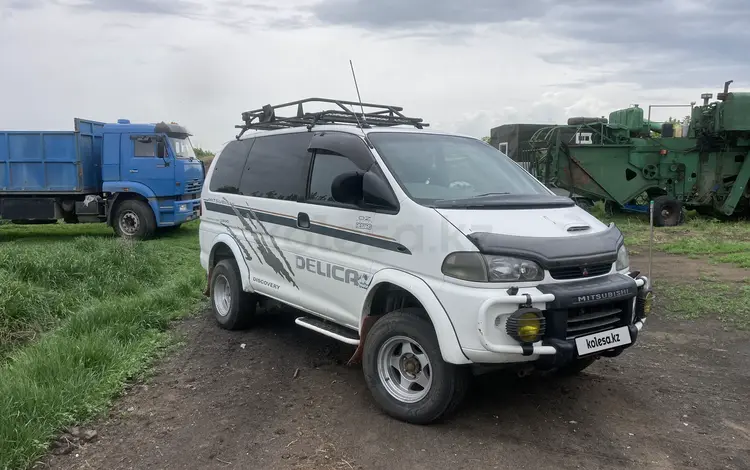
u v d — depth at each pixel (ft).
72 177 47.91
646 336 20.40
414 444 12.48
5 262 24.71
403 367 13.76
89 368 16.06
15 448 11.80
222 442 12.73
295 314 23.15
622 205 57.16
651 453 12.23
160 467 11.75
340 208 15.37
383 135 15.64
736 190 54.60
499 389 15.53
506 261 11.85
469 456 12.00
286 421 13.71
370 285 14.20
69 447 12.51
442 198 13.97
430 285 12.67
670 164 55.47
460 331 12.03
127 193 48.29
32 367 15.42
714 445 12.61
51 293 23.09
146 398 15.08
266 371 16.99
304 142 17.66
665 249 39.47
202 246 22.49
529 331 11.46
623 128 56.95
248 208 19.34
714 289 26.76
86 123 48.83
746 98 51.96
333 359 17.99
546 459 11.92
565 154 57.16
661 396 15.23
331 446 12.44
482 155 16.97
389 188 14.08
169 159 47.32
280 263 17.88
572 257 12.26
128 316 20.75
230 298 20.75
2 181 48.01
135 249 31.48
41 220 49.29
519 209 13.74
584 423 13.60
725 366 17.47
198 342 19.75
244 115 20.88
